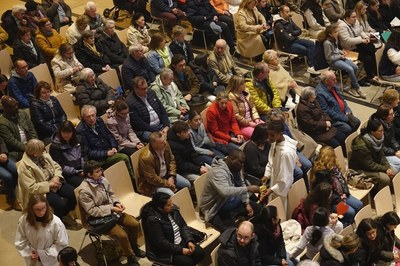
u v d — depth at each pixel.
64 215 8.13
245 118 9.70
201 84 10.41
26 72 9.73
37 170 7.86
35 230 7.01
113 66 11.12
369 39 12.01
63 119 9.24
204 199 7.86
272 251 7.27
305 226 7.91
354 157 9.00
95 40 11.11
